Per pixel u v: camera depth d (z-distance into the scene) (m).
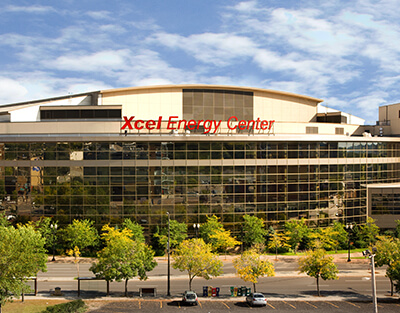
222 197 83.31
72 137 79.94
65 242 78.94
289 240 81.56
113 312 47.84
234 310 49.81
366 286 63.16
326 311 49.88
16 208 81.12
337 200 90.94
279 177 86.19
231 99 96.12
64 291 56.88
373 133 108.00
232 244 76.19
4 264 45.72
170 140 81.06
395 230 90.12
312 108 108.12
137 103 91.56
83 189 80.56
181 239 77.31
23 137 80.12
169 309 49.72
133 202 81.00
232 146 83.75
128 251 54.62
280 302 53.88
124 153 80.94
